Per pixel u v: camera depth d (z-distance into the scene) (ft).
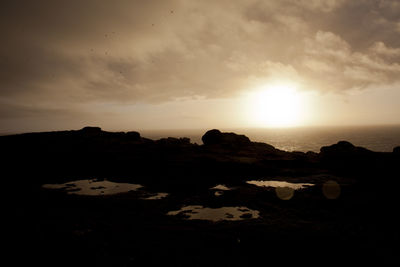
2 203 64.13
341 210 56.24
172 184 83.97
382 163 87.76
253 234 43.60
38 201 66.08
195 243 40.70
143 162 108.06
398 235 42.52
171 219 52.65
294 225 47.78
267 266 33.40
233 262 34.47
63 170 102.27
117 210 58.85
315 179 85.97
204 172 97.04
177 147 127.65
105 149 124.26
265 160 106.22
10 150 120.98
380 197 62.34
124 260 35.24
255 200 65.46
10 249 38.55
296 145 393.09
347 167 95.81
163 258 35.78
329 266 33.14
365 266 33.01
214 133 142.20
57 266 33.60
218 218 53.31
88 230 46.68
